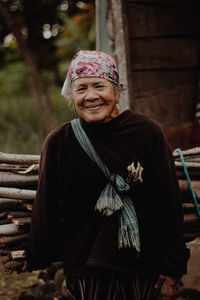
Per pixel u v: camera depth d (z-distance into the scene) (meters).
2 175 1.74
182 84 3.53
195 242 2.00
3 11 6.52
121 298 1.46
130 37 3.10
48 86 8.18
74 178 1.46
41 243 1.54
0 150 3.86
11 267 1.69
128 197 1.46
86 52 1.47
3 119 6.50
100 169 1.44
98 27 2.96
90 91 1.43
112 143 1.44
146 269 1.44
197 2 3.46
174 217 1.46
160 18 3.28
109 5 2.91
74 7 7.76
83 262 1.45
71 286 1.53
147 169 1.47
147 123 1.47
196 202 1.88
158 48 3.30
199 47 3.60
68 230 1.53
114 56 2.90
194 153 2.01
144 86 3.24
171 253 1.46
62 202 1.52
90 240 1.47
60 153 1.47
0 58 9.53
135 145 1.44
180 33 3.45
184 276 2.00
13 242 1.70
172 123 3.47
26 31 8.29
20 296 2.39
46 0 7.75
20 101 7.88
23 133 5.13
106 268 1.37
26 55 6.64
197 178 1.97
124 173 1.42
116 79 1.48
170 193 1.46
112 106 1.46
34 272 2.69
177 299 1.99
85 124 1.46
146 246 1.45
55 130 1.51
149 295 1.51
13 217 1.71
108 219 1.43
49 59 8.71
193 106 3.64
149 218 1.51
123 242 1.41
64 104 5.64
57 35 8.48
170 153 1.51
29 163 1.81
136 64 3.16
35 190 1.79
